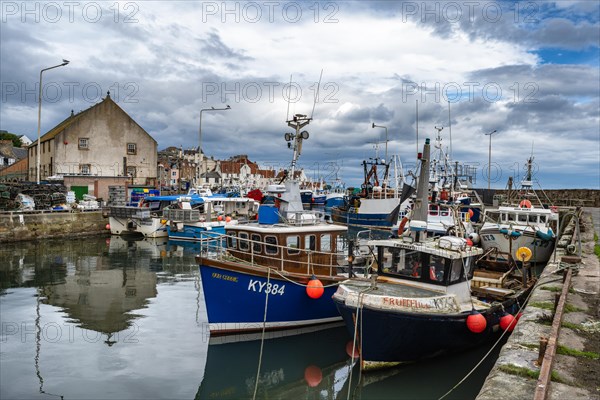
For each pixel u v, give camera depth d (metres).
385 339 9.47
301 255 12.68
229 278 11.51
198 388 9.33
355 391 9.35
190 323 13.36
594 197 45.97
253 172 95.88
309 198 62.44
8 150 75.62
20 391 8.94
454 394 9.14
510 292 11.97
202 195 37.91
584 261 14.94
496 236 21.39
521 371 6.55
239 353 11.16
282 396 9.28
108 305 15.25
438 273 10.14
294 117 14.52
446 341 9.98
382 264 10.99
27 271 20.83
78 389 9.07
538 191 49.06
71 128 45.66
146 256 25.28
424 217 11.28
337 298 9.96
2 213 29.55
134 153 49.66
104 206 35.91
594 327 8.41
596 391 5.96
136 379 9.60
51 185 36.28
